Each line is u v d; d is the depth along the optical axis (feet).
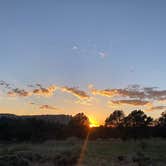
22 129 304.71
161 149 180.24
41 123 344.69
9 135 288.51
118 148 182.91
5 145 211.00
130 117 359.05
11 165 103.71
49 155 122.52
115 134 328.08
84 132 332.80
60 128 346.54
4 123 318.04
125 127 346.54
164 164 115.34
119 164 108.27
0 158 114.11
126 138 317.83
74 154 124.57
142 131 331.98
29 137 295.89
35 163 107.45
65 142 228.84
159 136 326.24
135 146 198.59
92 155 132.87
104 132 331.77
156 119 361.10
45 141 255.09
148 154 150.51
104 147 185.88
